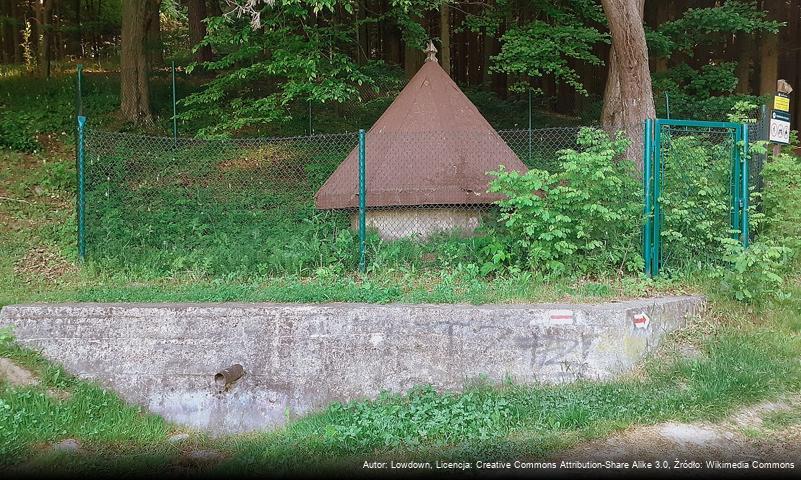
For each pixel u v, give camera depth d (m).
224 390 5.55
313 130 13.12
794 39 19.52
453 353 5.63
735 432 4.66
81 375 5.76
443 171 7.73
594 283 6.45
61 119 13.00
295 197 9.49
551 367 5.59
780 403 5.04
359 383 5.66
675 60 18.17
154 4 13.84
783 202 7.63
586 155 6.50
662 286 6.49
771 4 17.75
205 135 10.80
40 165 10.83
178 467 4.78
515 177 6.66
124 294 6.36
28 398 5.38
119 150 10.34
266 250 7.67
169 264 7.58
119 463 4.79
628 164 6.90
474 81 22.12
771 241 7.16
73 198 9.66
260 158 10.78
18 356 5.69
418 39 12.77
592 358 5.58
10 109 13.49
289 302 6.08
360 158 7.11
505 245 6.96
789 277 7.25
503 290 6.24
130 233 8.15
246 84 12.80
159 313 5.81
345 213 8.15
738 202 6.96
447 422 4.95
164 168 10.23
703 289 6.48
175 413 5.72
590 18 13.84
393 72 14.60
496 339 5.62
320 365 5.70
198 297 6.24
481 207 7.75
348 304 5.95
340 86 9.97
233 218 8.76
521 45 12.48
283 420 5.66
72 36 24.97
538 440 4.55
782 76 20.38
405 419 5.05
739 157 6.96
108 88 15.63
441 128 8.08
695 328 6.02
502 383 5.56
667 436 4.59
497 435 4.73
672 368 5.51
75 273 7.30
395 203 7.63
